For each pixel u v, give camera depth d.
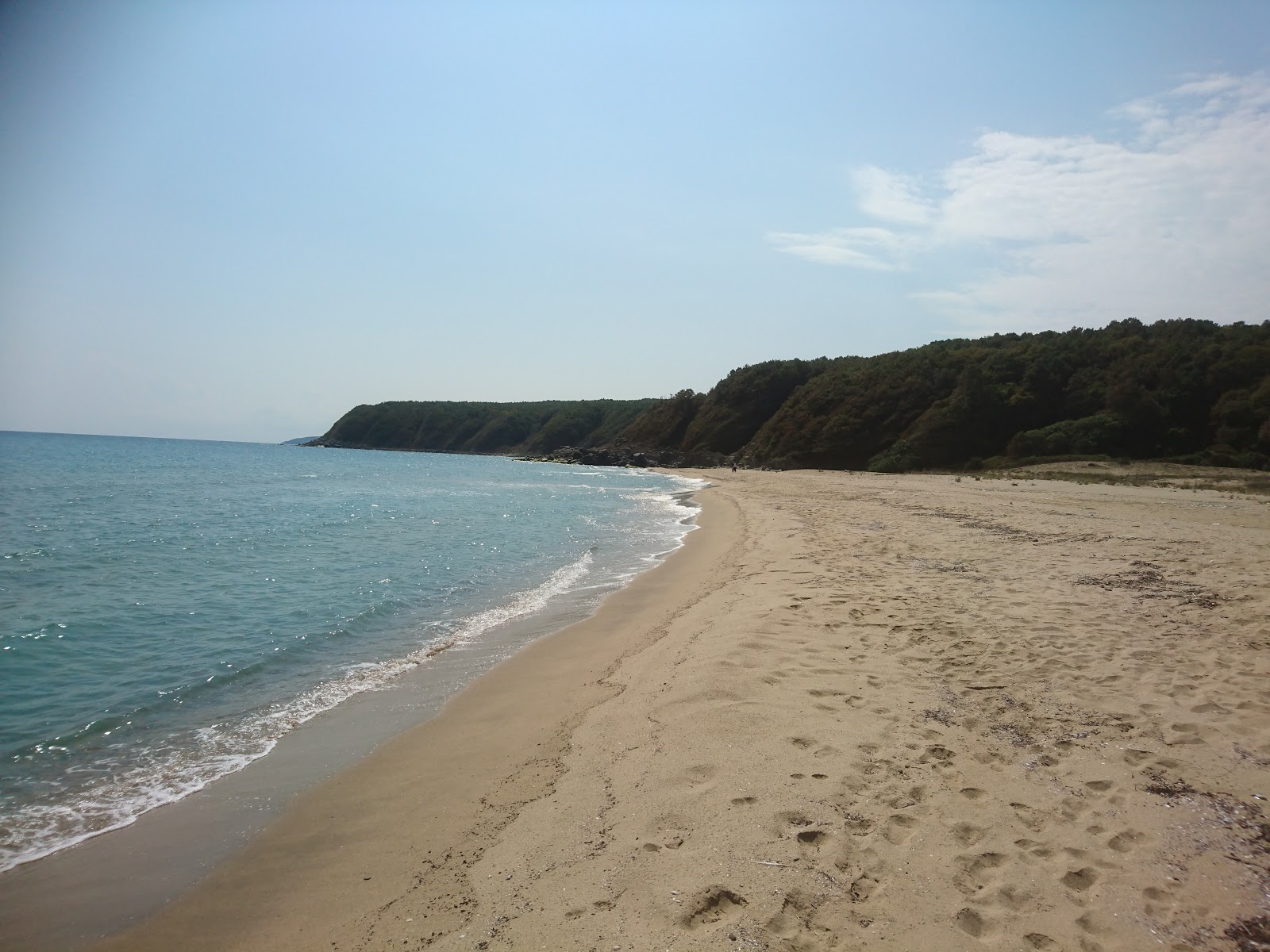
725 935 2.85
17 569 13.09
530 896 3.24
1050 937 2.84
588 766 4.60
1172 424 41.31
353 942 3.06
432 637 8.50
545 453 120.31
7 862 3.88
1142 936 2.83
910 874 3.23
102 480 39.25
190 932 3.25
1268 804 3.80
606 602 10.19
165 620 9.34
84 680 6.98
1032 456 42.75
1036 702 5.24
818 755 4.42
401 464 76.94
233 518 22.30
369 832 4.08
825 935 2.84
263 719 5.96
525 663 7.34
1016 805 3.82
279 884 3.61
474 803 4.30
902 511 19.91
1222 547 12.12
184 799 4.58
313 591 11.12
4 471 43.66
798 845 3.46
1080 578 9.57
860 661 6.24
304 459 87.62
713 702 5.36
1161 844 3.45
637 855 3.47
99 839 4.11
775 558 12.06
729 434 78.12
